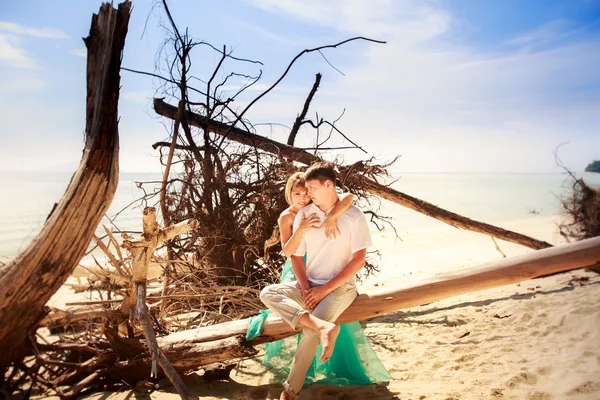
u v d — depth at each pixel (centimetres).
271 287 347
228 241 568
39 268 298
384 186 665
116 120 330
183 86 627
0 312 289
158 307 467
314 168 346
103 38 338
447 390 326
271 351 380
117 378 360
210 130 643
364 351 357
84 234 313
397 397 321
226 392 349
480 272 393
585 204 493
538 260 402
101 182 318
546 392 304
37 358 316
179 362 361
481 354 392
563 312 466
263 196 568
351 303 360
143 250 355
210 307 525
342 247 343
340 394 330
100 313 371
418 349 425
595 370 330
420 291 378
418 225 1847
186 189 568
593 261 404
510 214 2317
